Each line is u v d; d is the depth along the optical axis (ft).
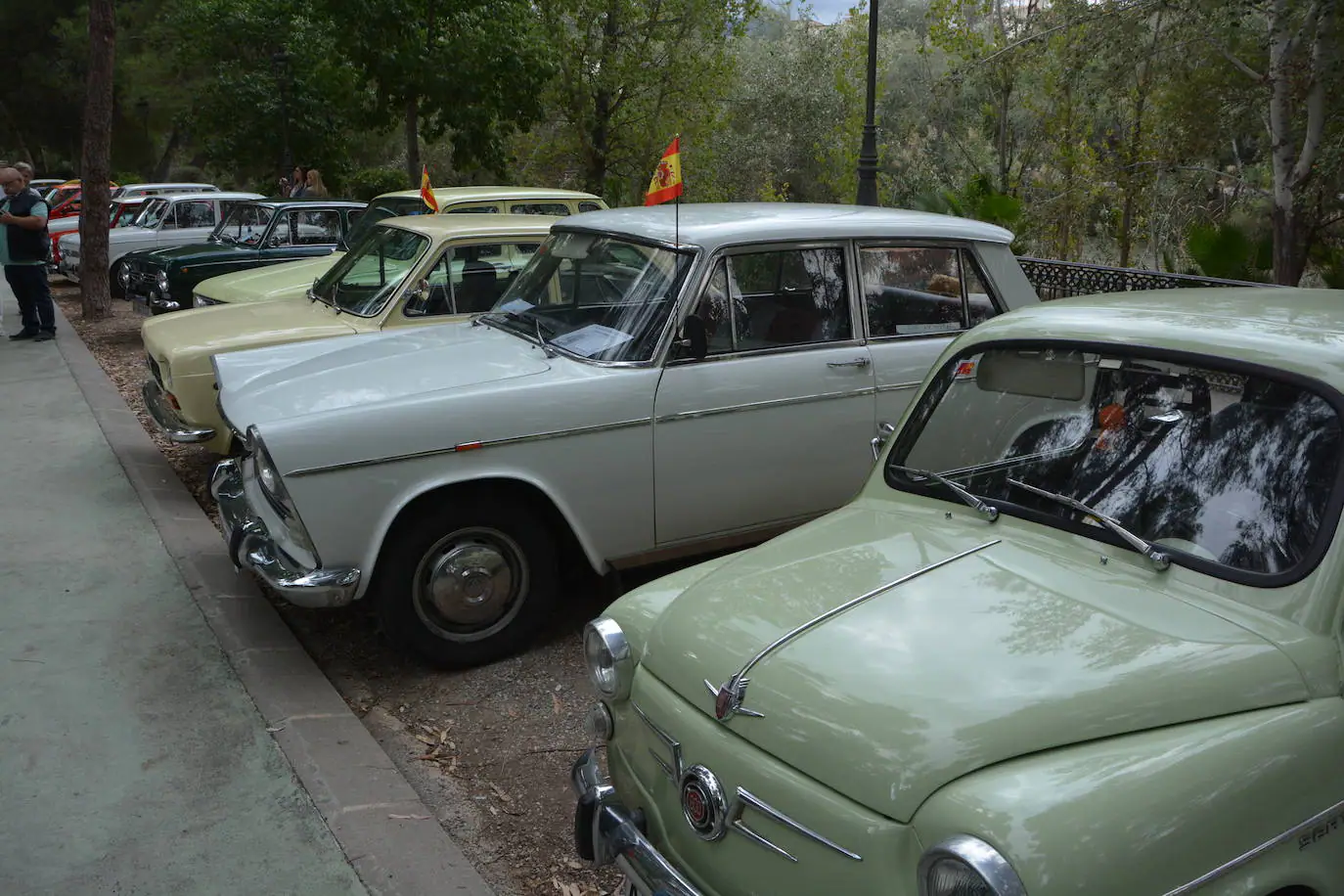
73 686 14.51
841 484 17.02
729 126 103.81
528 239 23.79
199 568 18.67
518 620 15.62
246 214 43.04
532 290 18.13
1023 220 61.21
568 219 18.62
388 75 63.36
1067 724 6.87
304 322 22.86
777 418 16.28
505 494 15.19
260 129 98.58
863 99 91.56
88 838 11.24
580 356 15.80
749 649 8.09
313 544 13.96
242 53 102.89
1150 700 7.04
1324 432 7.98
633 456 15.44
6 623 16.43
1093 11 55.36
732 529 16.51
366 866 10.82
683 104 84.48
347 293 23.98
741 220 16.47
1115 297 10.88
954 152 93.56
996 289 18.07
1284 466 8.11
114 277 52.65
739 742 7.65
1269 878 6.71
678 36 79.82
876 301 17.07
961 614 8.03
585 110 80.53
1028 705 6.97
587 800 9.06
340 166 102.63
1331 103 52.65
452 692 15.01
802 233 16.43
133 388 33.12
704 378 15.70
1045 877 5.95
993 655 7.48
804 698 7.43
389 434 14.08
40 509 21.75
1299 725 7.06
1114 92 57.31
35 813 11.66
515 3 67.72
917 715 6.99
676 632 8.68
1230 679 7.21
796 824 7.09
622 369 15.39
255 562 14.60
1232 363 8.67
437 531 14.78
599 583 18.37
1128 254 66.80
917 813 6.59
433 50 63.31
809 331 16.55
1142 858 6.18
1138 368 9.24
